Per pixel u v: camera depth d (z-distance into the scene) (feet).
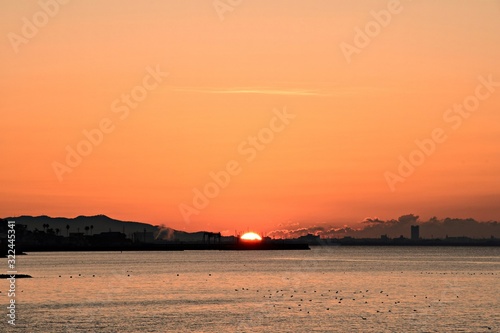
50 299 380.78
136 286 477.77
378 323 288.71
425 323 288.92
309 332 266.98
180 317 304.71
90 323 287.28
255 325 282.56
